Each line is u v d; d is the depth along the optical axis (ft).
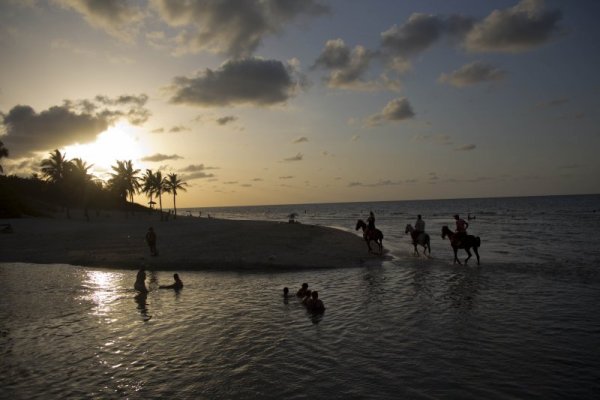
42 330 36.70
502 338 32.09
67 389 24.77
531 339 31.76
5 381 26.07
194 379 25.75
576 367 26.40
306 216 431.84
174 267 71.92
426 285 52.54
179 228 164.76
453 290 49.29
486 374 25.50
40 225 170.30
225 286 55.67
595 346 30.09
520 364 26.99
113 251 91.25
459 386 23.90
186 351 30.78
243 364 27.96
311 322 37.60
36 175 330.54
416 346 30.63
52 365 28.55
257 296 49.19
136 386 24.98
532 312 39.29
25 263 80.02
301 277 61.52
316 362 27.96
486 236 128.16
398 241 113.29
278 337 33.55
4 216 199.41
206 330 35.94
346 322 37.27
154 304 45.96
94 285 57.41
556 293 47.06
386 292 49.14
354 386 24.11
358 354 29.27
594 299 44.09
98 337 34.53
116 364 28.53
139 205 373.40
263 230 146.41
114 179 279.69
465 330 34.17
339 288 52.49
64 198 305.53
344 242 104.63
